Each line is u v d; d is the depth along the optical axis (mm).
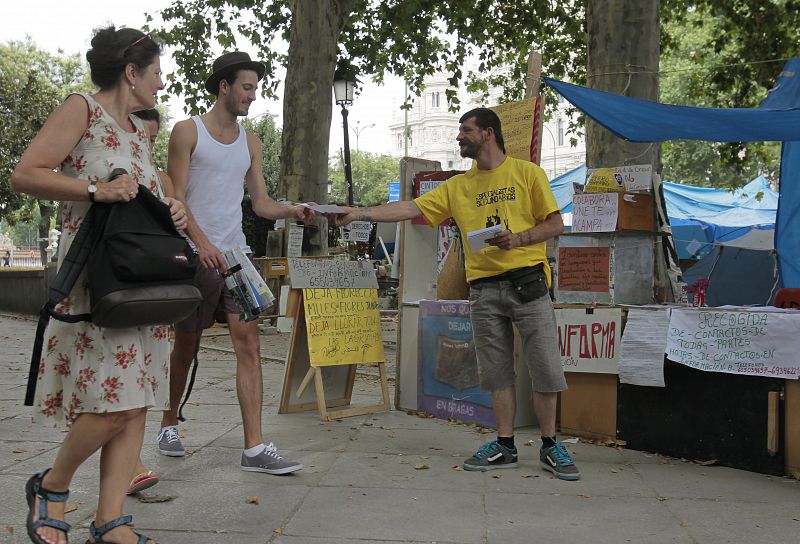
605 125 6480
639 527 3270
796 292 5250
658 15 8375
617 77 8219
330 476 3990
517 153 5645
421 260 6137
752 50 14664
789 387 4090
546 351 4121
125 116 2773
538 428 5324
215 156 4023
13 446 4496
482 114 4258
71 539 2984
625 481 4016
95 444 2629
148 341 2777
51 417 2666
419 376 5785
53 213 38406
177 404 4371
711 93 15992
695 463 4406
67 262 2529
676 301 5711
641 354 4586
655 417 4633
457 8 17203
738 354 4223
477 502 3594
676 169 36719
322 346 5574
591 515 3426
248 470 4035
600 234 5160
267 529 3148
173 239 2654
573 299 5242
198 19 18172
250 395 4047
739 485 3951
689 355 4395
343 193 52312
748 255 13570
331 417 5520
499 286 4203
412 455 4496
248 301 3875
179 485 3771
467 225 4352
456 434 5102
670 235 5582
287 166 13719
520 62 19047
